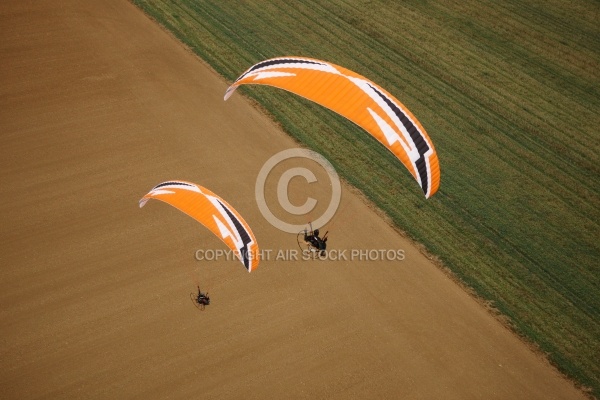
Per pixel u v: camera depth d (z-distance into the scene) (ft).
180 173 169.17
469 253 159.63
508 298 149.48
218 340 131.34
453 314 143.13
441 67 225.97
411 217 167.22
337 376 127.65
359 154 184.24
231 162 174.40
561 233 168.96
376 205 168.86
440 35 241.96
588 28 253.65
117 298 137.08
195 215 123.24
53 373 122.52
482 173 184.96
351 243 156.04
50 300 135.33
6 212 154.51
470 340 138.31
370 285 146.51
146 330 131.54
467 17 253.44
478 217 170.50
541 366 135.54
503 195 178.40
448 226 166.40
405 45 234.58
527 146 196.65
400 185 176.45
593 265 160.97
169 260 146.30
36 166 167.73
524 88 220.64
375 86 116.47
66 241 148.66
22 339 127.65
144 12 234.38
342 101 115.55
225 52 219.20
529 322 144.66
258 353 129.80
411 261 154.40
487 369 133.28
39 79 197.98
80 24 224.33
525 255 161.38
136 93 195.83
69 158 170.81
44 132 178.60
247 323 135.13
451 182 180.34
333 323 137.18
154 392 121.49
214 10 240.53
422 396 126.62
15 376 121.49
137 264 144.66
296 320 136.87
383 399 124.98
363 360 131.13
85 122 183.21
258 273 145.59
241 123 188.96
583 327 145.28
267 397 122.72
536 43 243.19
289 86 119.96
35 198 158.81
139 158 172.86
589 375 135.33
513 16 256.93
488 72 226.17
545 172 188.03
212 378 124.67
